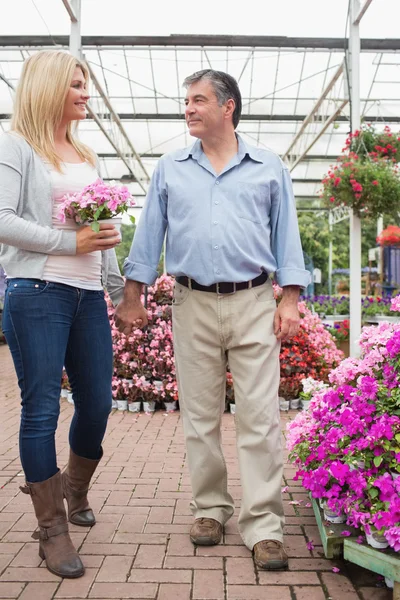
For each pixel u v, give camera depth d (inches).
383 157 323.9
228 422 183.3
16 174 85.0
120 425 181.9
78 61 91.7
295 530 102.6
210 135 93.7
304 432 103.2
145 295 110.0
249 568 88.4
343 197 313.3
